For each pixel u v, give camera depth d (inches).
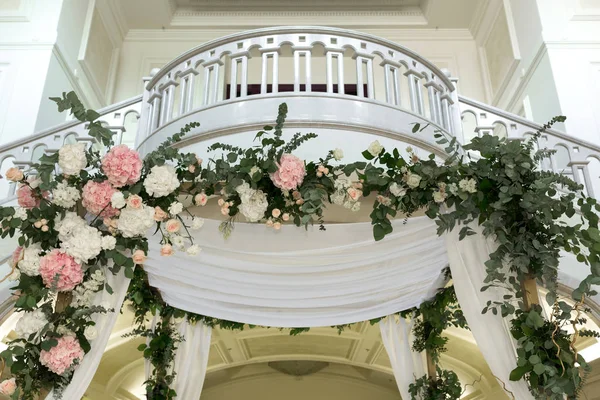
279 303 162.2
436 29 441.7
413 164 142.2
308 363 510.3
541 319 119.1
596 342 258.4
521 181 133.3
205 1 441.1
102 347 134.4
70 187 132.3
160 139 195.3
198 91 383.2
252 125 179.9
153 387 190.7
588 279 122.8
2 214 130.6
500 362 130.6
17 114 302.0
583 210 128.0
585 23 335.6
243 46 199.8
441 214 139.0
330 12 439.8
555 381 114.9
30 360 122.3
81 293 131.8
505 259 134.6
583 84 318.0
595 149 218.2
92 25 379.9
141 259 136.6
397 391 519.2
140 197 136.3
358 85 190.4
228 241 157.2
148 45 436.8
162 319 196.1
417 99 200.5
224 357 407.2
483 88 422.3
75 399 129.1
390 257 158.6
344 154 175.0
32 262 127.0
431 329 197.2
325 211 187.2
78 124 229.1
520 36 363.3
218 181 143.6
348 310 167.2
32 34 325.1
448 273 168.2
